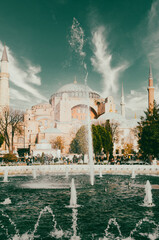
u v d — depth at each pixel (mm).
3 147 91375
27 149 98938
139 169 37500
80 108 131125
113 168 38469
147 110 46375
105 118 107062
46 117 118125
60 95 136875
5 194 21344
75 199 17625
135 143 94875
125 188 23797
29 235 12062
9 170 37438
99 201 18516
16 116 76500
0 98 98188
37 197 20109
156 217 14609
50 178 31953
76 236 11875
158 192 21609
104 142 60969
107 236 11859
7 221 14117
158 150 43250
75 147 81250
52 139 99625
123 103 128375
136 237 11758
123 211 15867
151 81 91750
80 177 32781
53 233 12281
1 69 99938
